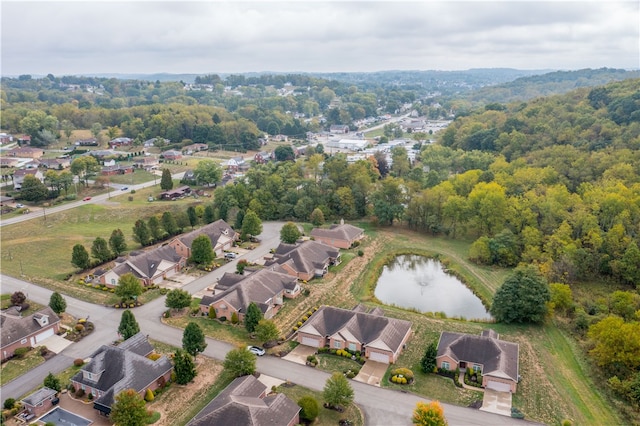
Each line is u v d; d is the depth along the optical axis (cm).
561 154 14262
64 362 6731
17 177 15950
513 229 11406
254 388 5794
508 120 18625
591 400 6022
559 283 8531
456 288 9956
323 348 7106
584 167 13162
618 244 9525
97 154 19725
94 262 10056
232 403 5191
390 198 13538
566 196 11406
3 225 12294
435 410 5100
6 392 6053
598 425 5544
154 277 9312
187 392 6050
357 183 14212
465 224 12538
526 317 8031
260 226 11875
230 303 7906
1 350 6681
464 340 6706
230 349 7069
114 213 13600
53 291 8956
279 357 6919
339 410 5750
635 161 12588
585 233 10194
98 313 8150
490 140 18550
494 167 14738
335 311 7519
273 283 8762
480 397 6053
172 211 13788
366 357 6931
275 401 5388
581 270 9519
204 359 6806
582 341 7412
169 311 8162
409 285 10100
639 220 10156
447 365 6588
